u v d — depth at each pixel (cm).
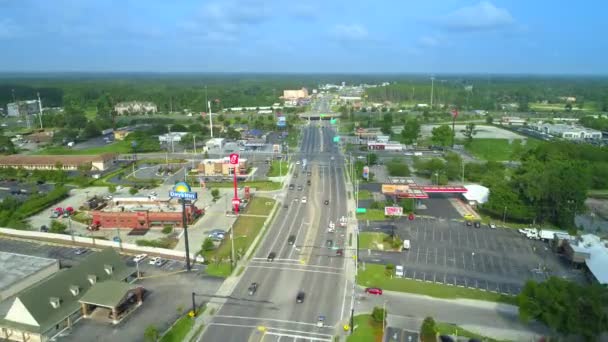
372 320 8275
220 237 12406
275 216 14450
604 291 7219
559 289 7350
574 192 13138
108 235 12888
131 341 7581
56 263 10175
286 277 10088
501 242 12331
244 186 18100
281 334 7850
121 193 17288
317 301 9006
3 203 14912
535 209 13488
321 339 7706
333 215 14500
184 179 19512
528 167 15988
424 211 15000
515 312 8688
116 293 8238
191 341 7606
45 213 14962
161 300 8994
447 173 19325
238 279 9962
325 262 10906
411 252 11588
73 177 19838
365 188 17725
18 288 9169
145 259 11031
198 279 9950
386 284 9788
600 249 10881
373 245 12006
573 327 6931
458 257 11306
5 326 7706
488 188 16062
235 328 8019
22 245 12100
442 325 8138
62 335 7738
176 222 13538
